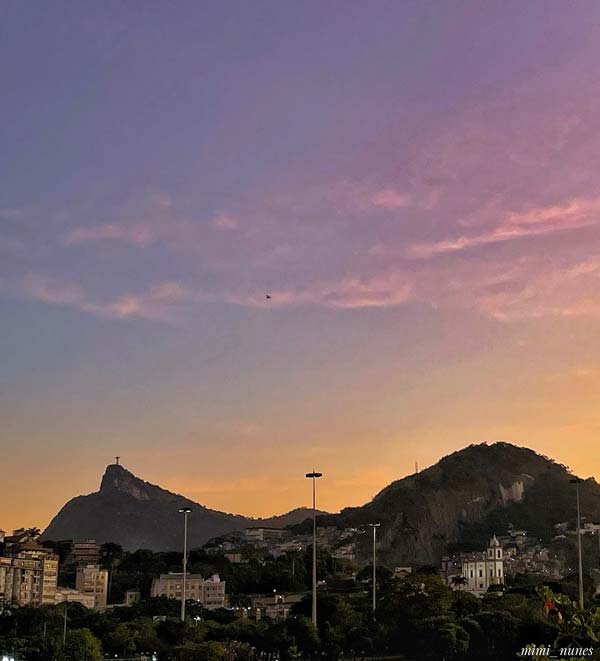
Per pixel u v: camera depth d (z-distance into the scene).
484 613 111.25
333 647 113.12
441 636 106.38
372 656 111.81
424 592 136.75
